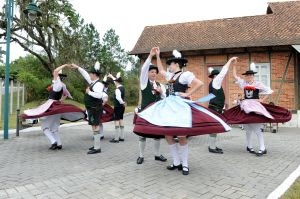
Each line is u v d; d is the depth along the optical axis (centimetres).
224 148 798
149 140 927
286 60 1525
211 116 486
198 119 474
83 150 770
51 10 2069
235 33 1692
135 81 3884
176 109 490
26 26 1994
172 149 567
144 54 1788
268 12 1944
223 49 1614
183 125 464
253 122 698
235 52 1602
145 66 583
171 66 546
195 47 1634
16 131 1037
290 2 1841
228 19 1869
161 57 1750
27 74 2159
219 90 758
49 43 2188
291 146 831
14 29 2016
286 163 623
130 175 529
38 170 568
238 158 670
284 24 1638
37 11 1020
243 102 730
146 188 459
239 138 984
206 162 630
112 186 468
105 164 613
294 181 489
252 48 1565
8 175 535
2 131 1118
